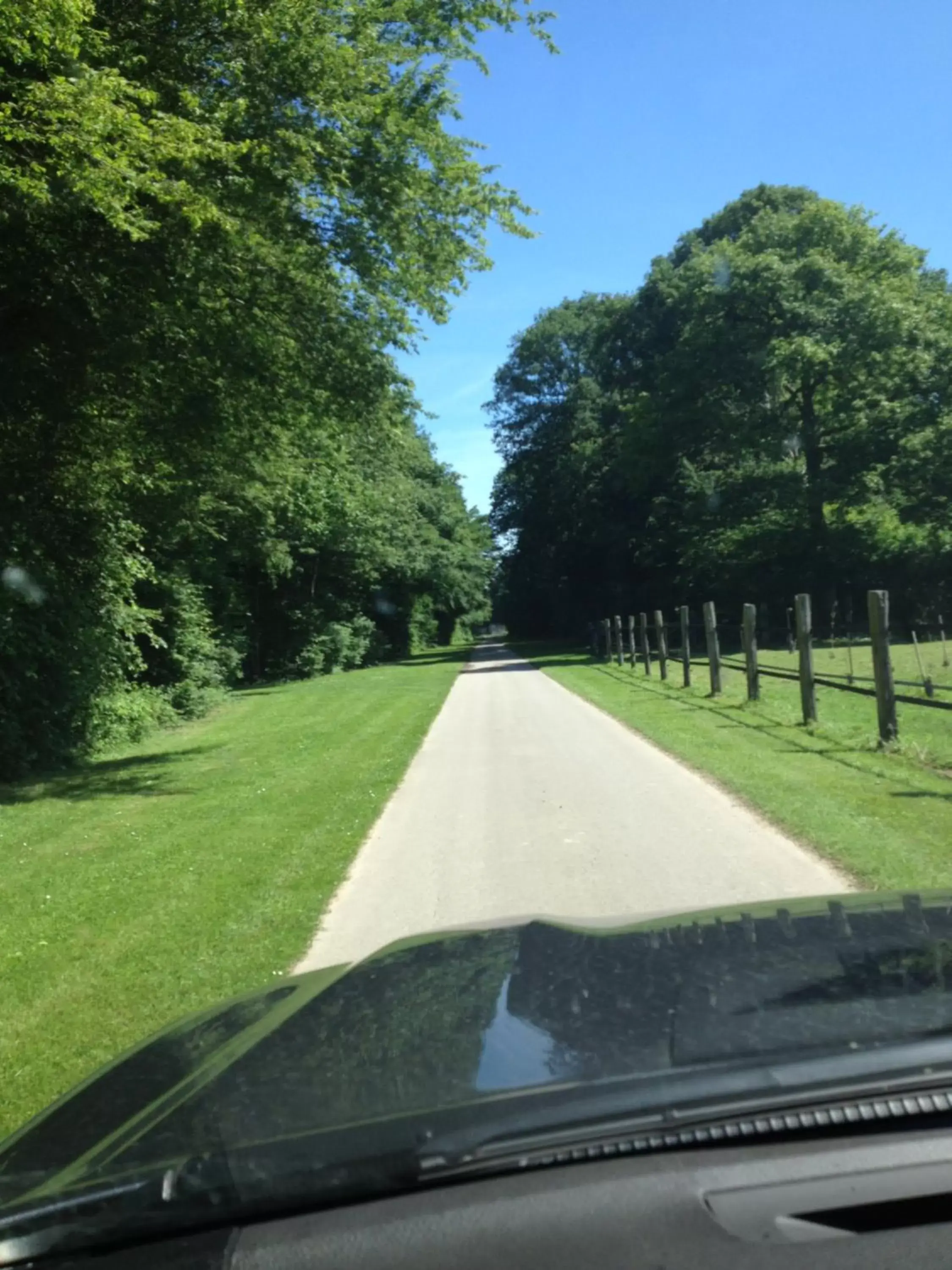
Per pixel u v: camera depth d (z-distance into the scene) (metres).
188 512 20.48
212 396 15.50
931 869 6.71
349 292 16.00
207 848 9.03
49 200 10.41
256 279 14.69
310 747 16.83
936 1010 2.24
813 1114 1.89
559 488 57.41
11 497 15.48
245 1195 1.88
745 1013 2.32
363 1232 1.82
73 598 16.92
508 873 7.52
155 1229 1.90
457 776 12.44
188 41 13.34
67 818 11.47
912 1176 1.82
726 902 6.31
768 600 41.88
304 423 17.48
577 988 2.64
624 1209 1.80
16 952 6.30
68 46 9.74
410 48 15.24
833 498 40.19
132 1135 2.19
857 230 40.94
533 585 70.56
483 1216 1.81
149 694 21.70
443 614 88.31
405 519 54.31
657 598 53.78
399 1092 2.14
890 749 11.60
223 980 5.55
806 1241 1.76
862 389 39.00
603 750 13.80
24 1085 4.33
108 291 13.48
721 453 44.06
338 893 7.30
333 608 46.91
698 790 10.24
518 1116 1.94
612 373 57.41
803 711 14.50
